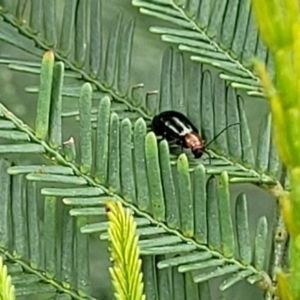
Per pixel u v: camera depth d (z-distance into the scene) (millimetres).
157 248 143
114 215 109
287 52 91
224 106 151
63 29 151
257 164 152
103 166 143
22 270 144
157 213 143
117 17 152
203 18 151
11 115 141
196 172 143
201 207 144
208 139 151
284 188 152
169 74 152
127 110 152
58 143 142
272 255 152
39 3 151
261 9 91
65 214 145
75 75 152
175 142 151
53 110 141
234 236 149
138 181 143
